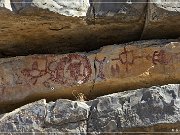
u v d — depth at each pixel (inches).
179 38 81.3
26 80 81.9
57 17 77.0
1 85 82.0
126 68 79.9
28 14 75.9
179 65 78.6
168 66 78.9
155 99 74.1
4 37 81.1
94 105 75.9
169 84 76.4
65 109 75.7
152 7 77.6
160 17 78.1
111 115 74.5
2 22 77.0
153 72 79.1
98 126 74.4
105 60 80.9
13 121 76.2
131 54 80.3
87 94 81.3
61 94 81.5
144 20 79.8
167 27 80.5
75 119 75.2
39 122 75.7
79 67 81.4
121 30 81.8
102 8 78.7
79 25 79.5
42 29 79.6
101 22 79.6
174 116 73.1
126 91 76.7
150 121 73.3
